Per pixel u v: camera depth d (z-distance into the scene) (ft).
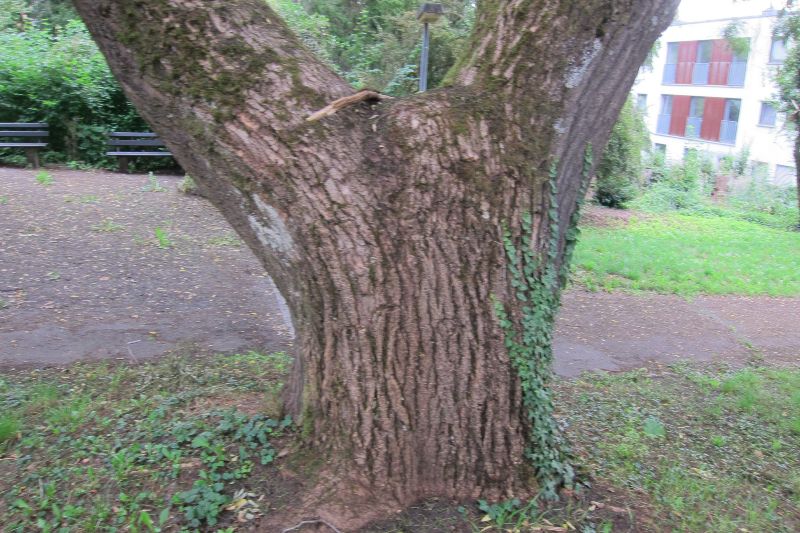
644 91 105.09
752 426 15.90
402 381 9.20
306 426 10.02
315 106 8.27
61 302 19.85
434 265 8.79
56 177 39.01
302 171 8.19
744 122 86.02
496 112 8.96
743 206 68.95
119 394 13.94
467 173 8.73
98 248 25.29
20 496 9.87
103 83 44.21
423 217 8.64
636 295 29.14
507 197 8.96
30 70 41.86
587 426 14.28
